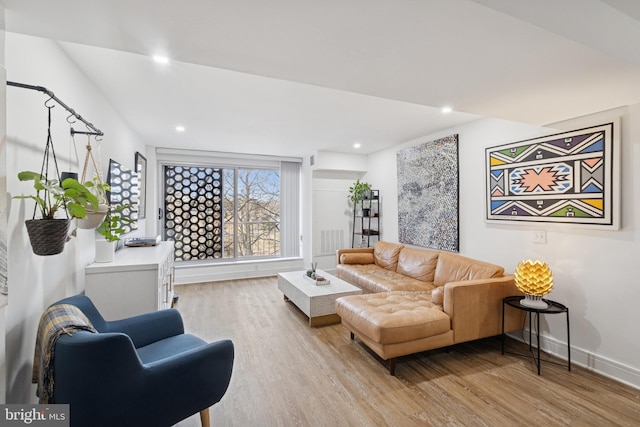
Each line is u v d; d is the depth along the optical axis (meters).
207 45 1.33
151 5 1.03
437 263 3.50
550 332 2.59
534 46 1.34
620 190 2.12
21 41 1.38
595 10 0.96
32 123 1.48
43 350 1.14
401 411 1.82
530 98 1.99
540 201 2.62
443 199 3.72
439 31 1.23
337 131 3.82
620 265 2.14
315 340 2.83
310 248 5.53
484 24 1.18
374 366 2.36
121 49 1.36
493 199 3.05
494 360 2.47
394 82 1.75
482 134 3.23
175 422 1.33
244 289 4.59
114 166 2.73
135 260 2.33
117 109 2.92
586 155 2.29
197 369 1.37
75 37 1.24
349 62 1.51
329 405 1.88
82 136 2.12
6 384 1.27
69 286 1.91
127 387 1.18
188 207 5.18
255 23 1.16
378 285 3.51
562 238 2.48
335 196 5.68
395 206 4.77
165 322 1.90
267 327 3.14
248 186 5.61
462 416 1.78
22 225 1.39
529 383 2.12
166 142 4.41
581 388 2.06
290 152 5.30
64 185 1.36
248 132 3.86
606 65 1.52
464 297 2.44
